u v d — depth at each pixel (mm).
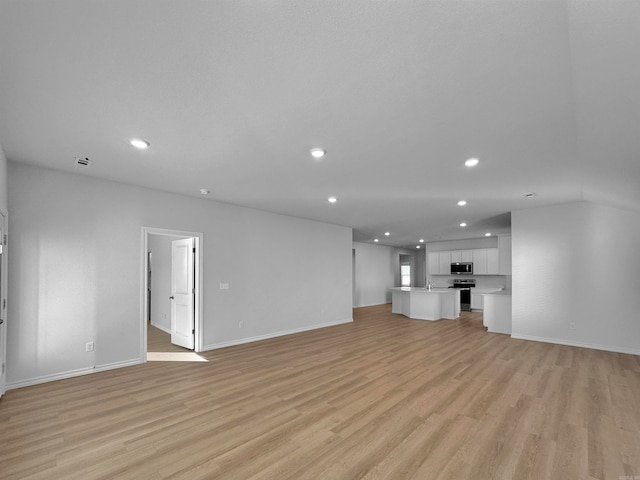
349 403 3062
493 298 6621
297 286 6719
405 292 9211
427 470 2053
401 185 4293
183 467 2080
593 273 5156
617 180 3609
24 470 2043
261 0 1302
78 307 3859
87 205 3977
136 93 2076
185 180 4141
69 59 1715
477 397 3195
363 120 2461
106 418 2754
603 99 2020
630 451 2252
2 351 3205
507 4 1309
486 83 1938
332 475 2002
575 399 3135
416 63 1752
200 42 1580
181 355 4812
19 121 2477
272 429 2568
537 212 5707
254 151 3111
